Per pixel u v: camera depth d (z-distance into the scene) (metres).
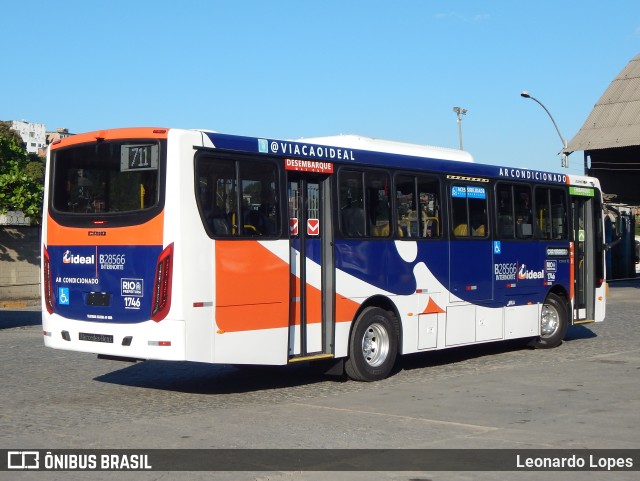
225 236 10.53
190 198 10.20
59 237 11.17
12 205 28.75
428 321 13.48
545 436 8.73
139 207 10.42
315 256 11.82
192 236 10.18
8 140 30.83
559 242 16.48
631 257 42.72
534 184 15.89
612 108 43.78
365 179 12.57
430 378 12.84
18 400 10.84
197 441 8.48
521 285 15.44
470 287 14.29
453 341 13.94
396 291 12.92
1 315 24.19
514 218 15.38
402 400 10.85
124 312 10.46
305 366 14.09
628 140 41.47
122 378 12.76
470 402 10.67
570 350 16.16
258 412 10.04
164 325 10.11
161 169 10.26
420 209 13.48
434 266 13.61
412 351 13.17
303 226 11.68
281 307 11.18
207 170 10.44
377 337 12.67
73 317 11.00
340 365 12.30
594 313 17.38
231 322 10.53
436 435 8.77
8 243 28.62
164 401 10.81
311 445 8.33
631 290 33.44
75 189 11.11
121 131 10.66
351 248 12.23
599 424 9.33
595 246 17.44
